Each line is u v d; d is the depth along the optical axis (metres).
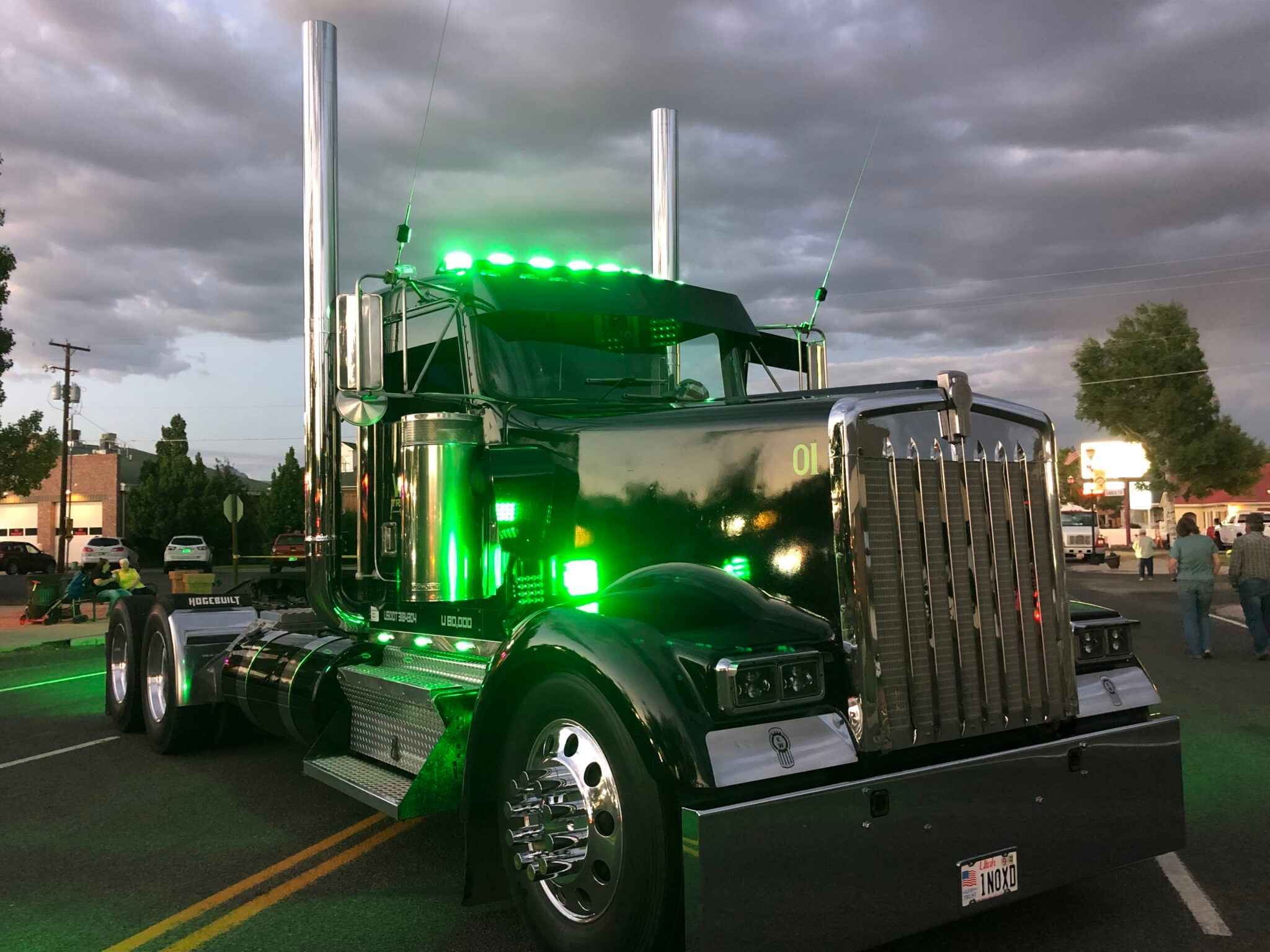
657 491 4.02
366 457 5.48
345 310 4.41
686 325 5.24
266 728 5.80
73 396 47.62
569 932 3.37
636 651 3.18
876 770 3.30
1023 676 3.64
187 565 42.88
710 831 2.85
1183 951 3.61
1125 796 3.69
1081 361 65.31
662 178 9.80
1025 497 3.78
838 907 3.01
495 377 4.67
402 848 4.97
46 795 6.14
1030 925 3.85
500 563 4.48
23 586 35.59
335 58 5.73
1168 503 62.97
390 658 5.05
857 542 3.34
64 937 3.92
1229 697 9.12
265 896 4.32
